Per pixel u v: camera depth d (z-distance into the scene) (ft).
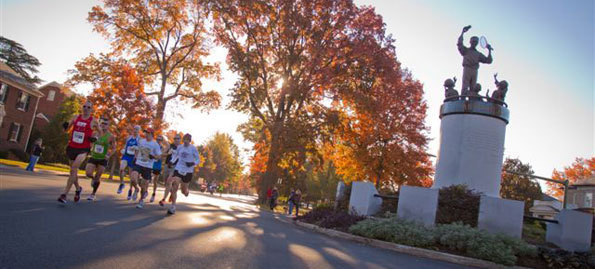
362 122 105.70
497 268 29.32
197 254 18.19
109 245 17.53
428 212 41.45
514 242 32.45
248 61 95.50
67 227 20.38
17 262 13.08
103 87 105.60
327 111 96.99
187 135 34.35
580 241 39.42
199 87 129.08
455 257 30.17
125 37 120.78
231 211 54.19
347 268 20.20
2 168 64.39
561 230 39.34
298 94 94.12
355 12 93.50
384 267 22.40
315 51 92.12
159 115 116.88
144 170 35.55
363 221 39.14
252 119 117.50
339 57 93.25
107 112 101.40
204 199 80.84
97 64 110.42
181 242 20.68
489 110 49.90
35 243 16.03
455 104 51.42
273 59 109.19
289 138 91.91
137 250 17.28
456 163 49.88
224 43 98.99
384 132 103.76
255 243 24.40
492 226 39.22
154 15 119.03
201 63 126.31
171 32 123.34
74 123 30.17
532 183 166.61
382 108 99.55
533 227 45.50
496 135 50.29
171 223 27.76
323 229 42.52
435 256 30.89
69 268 13.21
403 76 115.75
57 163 161.38
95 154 33.45
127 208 33.19
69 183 29.91
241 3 93.09
